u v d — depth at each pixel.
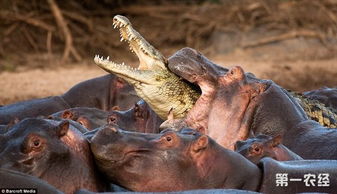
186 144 21.86
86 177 21.31
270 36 79.12
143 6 85.50
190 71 27.44
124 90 35.41
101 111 30.86
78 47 77.94
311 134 26.36
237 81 27.50
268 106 27.23
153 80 27.73
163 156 21.62
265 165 21.88
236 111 27.27
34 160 20.66
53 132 21.16
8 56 74.06
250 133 27.23
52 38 78.44
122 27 27.81
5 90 55.38
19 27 77.44
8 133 21.19
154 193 19.98
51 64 72.75
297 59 74.94
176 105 28.33
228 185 21.72
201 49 79.62
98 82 35.78
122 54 77.88
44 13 79.56
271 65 70.31
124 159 21.44
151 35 82.38
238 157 22.14
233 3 83.31
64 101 35.44
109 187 22.28
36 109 34.75
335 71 66.44
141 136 21.88
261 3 81.56
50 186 19.48
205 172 21.77
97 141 21.34
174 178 21.58
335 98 33.72
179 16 84.12
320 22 79.94
